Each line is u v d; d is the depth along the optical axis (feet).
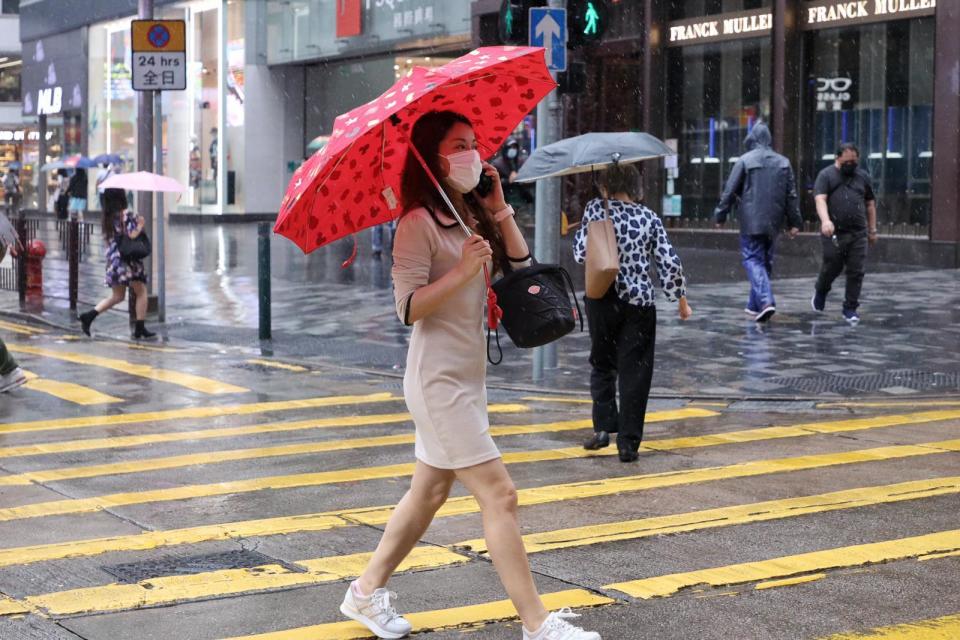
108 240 54.03
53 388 40.98
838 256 54.44
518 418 35.70
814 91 91.45
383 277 80.18
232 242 119.24
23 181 213.66
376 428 34.58
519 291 16.97
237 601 19.34
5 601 19.30
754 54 95.04
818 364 44.21
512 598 16.61
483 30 112.98
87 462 30.17
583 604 18.98
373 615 17.65
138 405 38.06
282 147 160.15
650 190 102.78
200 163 164.86
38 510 25.45
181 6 166.91
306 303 66.28
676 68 101.91
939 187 80.69
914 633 17.61
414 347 16.89
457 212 16.62
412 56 139.74
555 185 41.45
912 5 83.56
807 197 91.40
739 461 29.68
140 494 26.86
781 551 21.83
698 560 21.33
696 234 99.09
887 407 36.99
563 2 41.16
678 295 29.22
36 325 60.70
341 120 15.97
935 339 49.75
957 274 76.23
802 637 17.52
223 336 54.13
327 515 24.89
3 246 39.47
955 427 33.65
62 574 20.83
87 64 186.29
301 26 148.56
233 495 26.73
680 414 35.99
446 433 16.62
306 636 17.72
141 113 61.67
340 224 17.06
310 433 33.78
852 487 26.78
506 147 109.19
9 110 221.66
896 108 85.35
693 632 17.76
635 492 26.55
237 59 158.71
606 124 105.09
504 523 16.60
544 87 17.31
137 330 53.78
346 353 49.03
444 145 16.40
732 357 45.78
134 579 20.52
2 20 218.59
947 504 25.17
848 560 21.20
